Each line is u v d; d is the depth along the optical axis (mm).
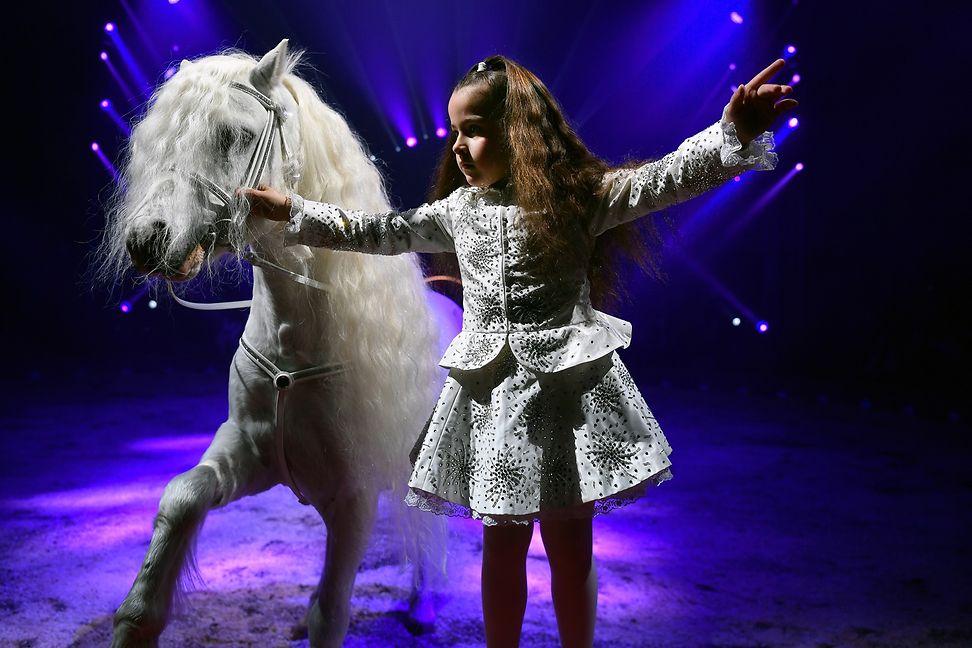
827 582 3242
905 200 10844
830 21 10289
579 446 1663
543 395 1676
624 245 1856
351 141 2146
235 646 2596
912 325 10531
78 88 11875
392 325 2121
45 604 2896
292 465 2061
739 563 3479
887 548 3689
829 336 11391
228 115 1796
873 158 10992
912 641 2674
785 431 6773
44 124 12055
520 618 1847
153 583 1767
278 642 2635
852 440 6395
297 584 3178
